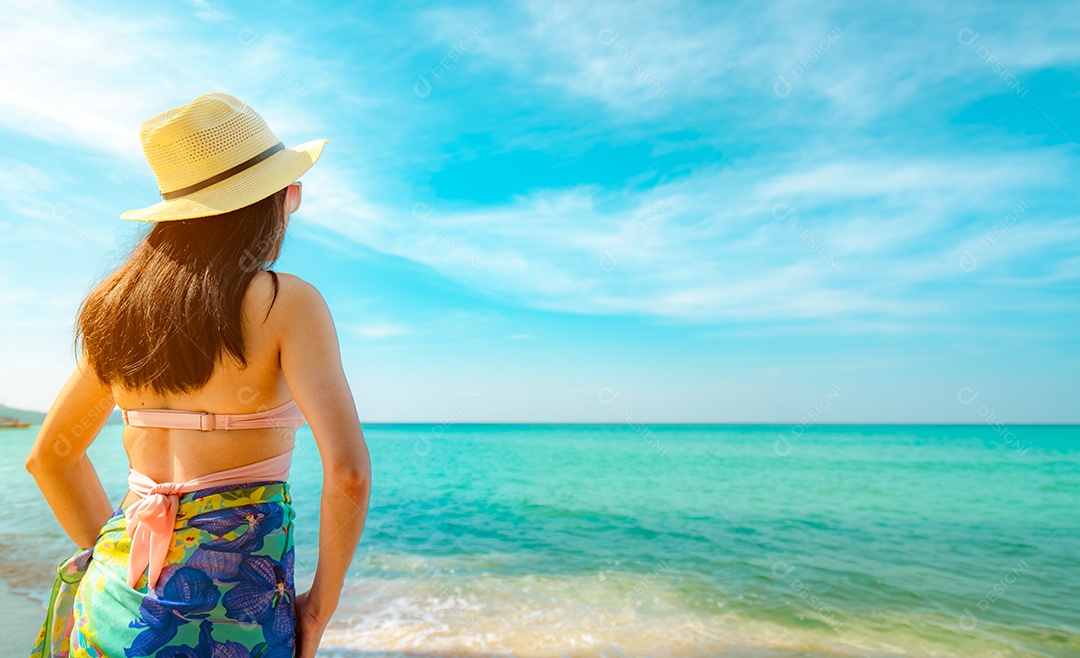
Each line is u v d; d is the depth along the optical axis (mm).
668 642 4965
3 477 14539
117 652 1050
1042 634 5445
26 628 4598
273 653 1112
